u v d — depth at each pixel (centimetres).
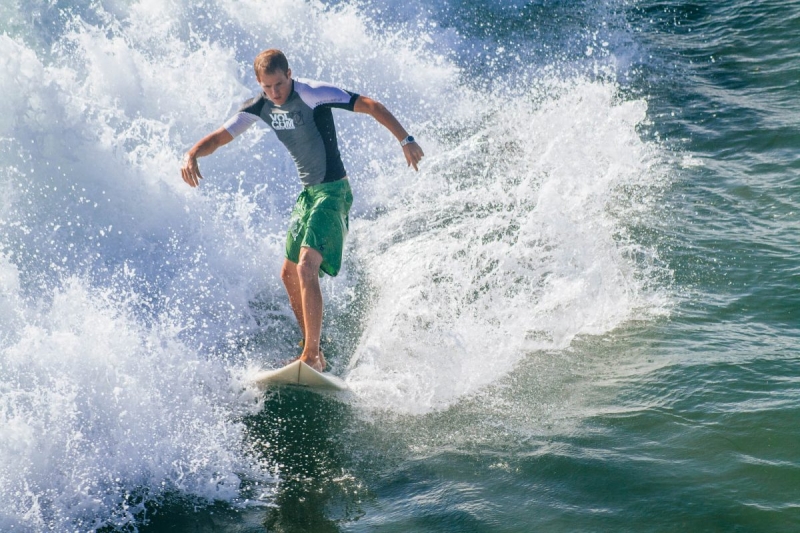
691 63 4366
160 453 1672
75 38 2875
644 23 5047
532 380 1900
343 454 1691
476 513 1461
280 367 2027
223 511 1536
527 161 3225
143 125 2794
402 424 1772
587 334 2070
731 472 1508
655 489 1480
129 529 1490
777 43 4447
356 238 2702
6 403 1677
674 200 2827
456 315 2152
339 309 2314
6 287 2083
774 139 3319
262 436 1758
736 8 5009
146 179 2481
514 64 4444
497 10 5284
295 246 2000
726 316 2120
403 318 2136
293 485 1603
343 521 1486
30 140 2350
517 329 2091
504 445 1664
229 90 3067
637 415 1712
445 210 2867
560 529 1404
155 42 3391
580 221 2441
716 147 3309
